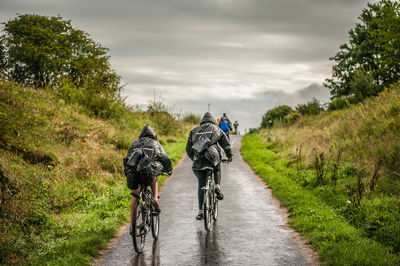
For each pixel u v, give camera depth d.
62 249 5.82
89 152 12.50
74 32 48.03
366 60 41.12
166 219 7.93
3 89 13.80
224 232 6.95
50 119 14.70
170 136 27.31
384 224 6.61
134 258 5.67
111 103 20.59
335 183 9.65
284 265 5.32
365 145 12.37
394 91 17.11
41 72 41.34
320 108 30.95
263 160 17.16
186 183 12.27
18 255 5.69
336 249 5.55
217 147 7.04
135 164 5.64
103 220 7.54
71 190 9.34
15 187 7.81
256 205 9.19
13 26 43.72
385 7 24.88
